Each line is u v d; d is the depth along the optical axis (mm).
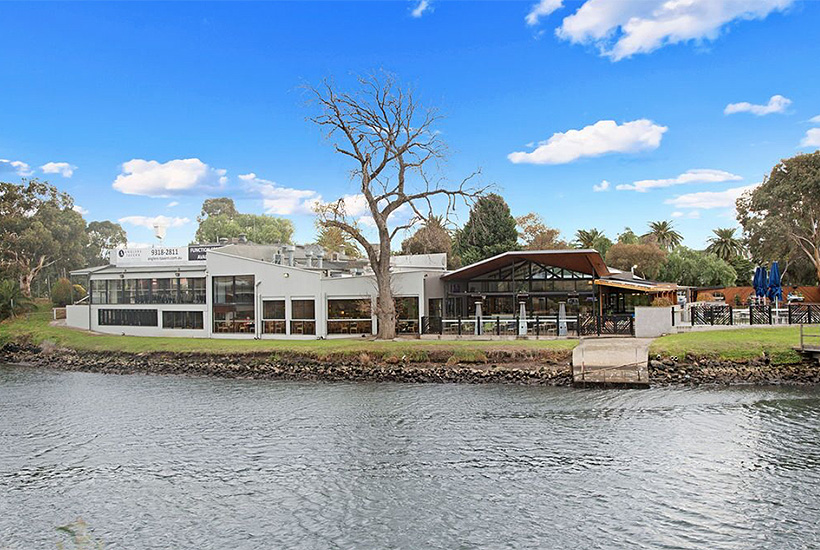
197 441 23938
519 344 38844
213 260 55281
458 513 16188
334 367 39812
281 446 22906
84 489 18812
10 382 41375
